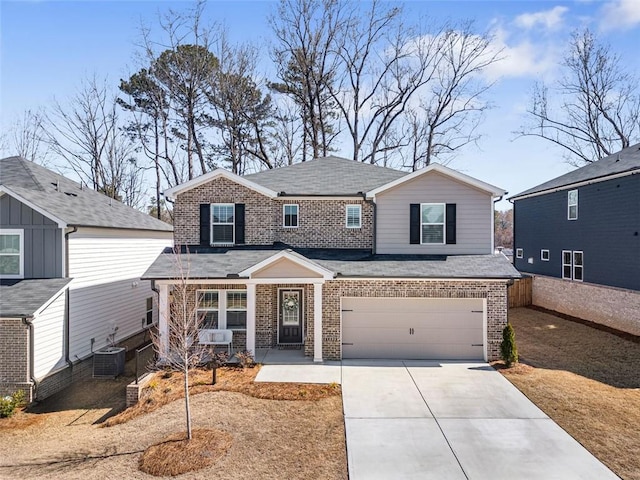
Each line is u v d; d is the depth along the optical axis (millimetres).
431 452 8656
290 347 16156
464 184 16562
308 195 17328
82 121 34156
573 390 11836
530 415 10297
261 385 12141
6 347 12711
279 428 9688
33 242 14766
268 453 8641
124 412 11469
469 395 11523
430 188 16688
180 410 10758
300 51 33688
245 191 17344
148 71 33281
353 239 17562
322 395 11461
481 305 14719
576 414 10328
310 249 17422
